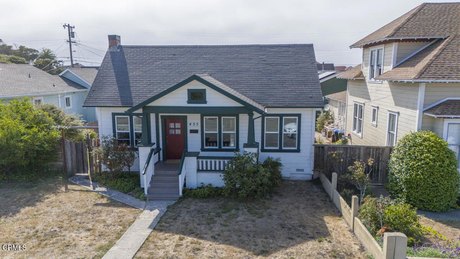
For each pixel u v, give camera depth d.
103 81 16.86
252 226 10.55
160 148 15.84
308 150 15.44
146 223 10.84
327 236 9.78
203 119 15.56
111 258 8.63
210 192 13.41
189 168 13.98
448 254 7.98
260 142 15.56
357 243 9.31
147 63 17.94
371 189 13.52
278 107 14.89
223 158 13.90
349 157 14.77
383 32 17.55
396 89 15.21
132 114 15.43
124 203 12.66
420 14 16.56
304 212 11.68
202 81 13.57
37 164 15.55
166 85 16.45
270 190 13.73
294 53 18.00
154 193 13.38
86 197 13.21
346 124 23.88
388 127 16.19
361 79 20.23
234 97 13.53
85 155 15.74
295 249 9.03
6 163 14.64
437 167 11.65
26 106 16.19
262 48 18.52
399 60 15.73
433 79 12.36
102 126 16.12
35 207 12.12
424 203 11.84
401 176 12.23
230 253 8.88
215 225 10.66
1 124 14.41
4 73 28.95
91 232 10.17
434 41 15.29
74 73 36.44
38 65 64.75
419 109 13.05
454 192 11.82
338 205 11.84
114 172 15.05
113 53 18.72
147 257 8.69
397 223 9.30
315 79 16.31
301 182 15.21
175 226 10.62
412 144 12.23
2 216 11.30
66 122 19.86
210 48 18.83
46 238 9.75
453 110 12.20
